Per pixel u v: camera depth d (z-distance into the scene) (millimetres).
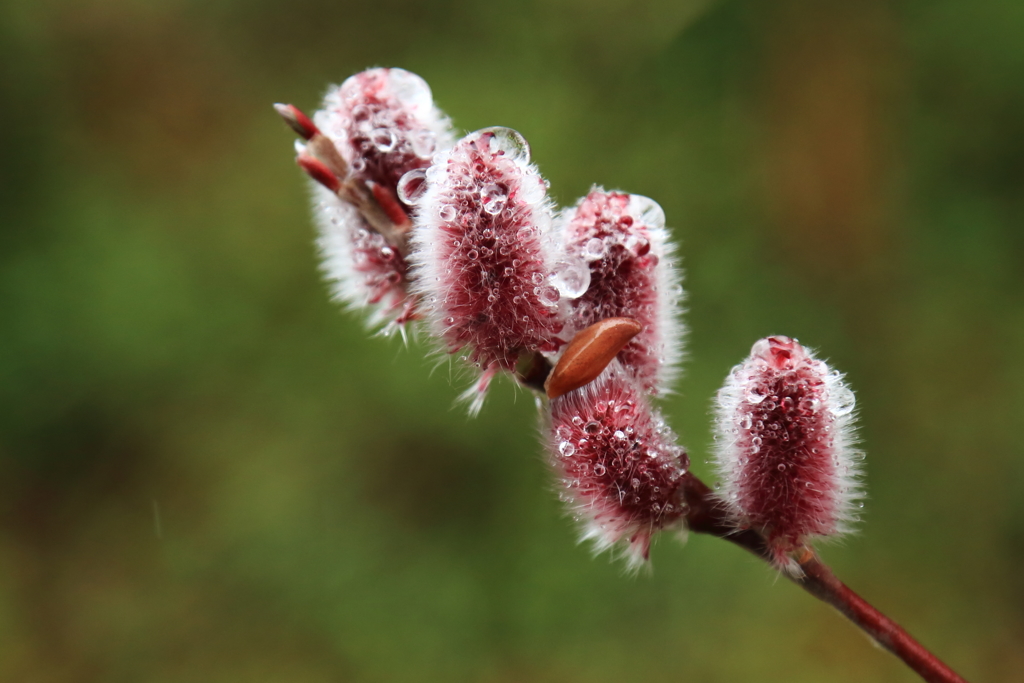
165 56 990
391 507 800
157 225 915
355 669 741
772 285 847
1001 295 817
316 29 985
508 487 785
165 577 802
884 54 885
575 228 331
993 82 859
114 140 962
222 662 764
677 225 862
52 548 825
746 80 891
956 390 796
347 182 335
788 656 708
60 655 781
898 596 743
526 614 745
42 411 854
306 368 845
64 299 873
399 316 338
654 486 326
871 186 872
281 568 786
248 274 881
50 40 968
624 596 742
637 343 332
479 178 324
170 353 854
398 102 338
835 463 324
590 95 899
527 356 327
